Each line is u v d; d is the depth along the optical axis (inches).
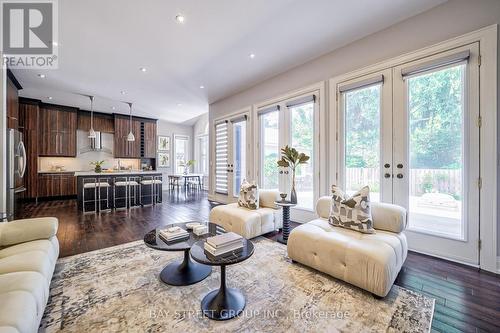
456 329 58.6
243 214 124.0
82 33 117.6
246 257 65.6
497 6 86.6
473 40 91.0
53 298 71.2
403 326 59.5
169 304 68.6
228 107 226.8
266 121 187.2
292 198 122.3
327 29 116.0
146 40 124.8
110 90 209.3
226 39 124.4
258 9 100.3
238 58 146.7
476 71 90.7
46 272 63.2
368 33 120.0
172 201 252.4
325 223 101.7
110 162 311.3
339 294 73.7
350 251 76.2
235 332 57.4
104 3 95.3
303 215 155.9
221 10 100.6
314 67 147.4
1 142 124.2
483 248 90.0
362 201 91.7
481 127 89.9
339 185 135.0
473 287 77.7
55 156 267.6
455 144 97.9
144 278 83.5
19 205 220.7
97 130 299.0
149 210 203.2
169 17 105.2
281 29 115.7
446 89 99.8
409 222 109.5
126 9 99.3
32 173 245.4
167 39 124.0
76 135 277.1
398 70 111.2
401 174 111.1
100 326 59.4
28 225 78.8
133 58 145.7
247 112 202.1
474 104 91.2
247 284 79.7
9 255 67.4
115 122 305.6
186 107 273.1
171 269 87.6
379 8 100.6
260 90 188.7
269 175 185.0
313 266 86.8
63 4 95.7
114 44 128.6
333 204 100.3
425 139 105.4
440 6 98.7
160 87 200.4
